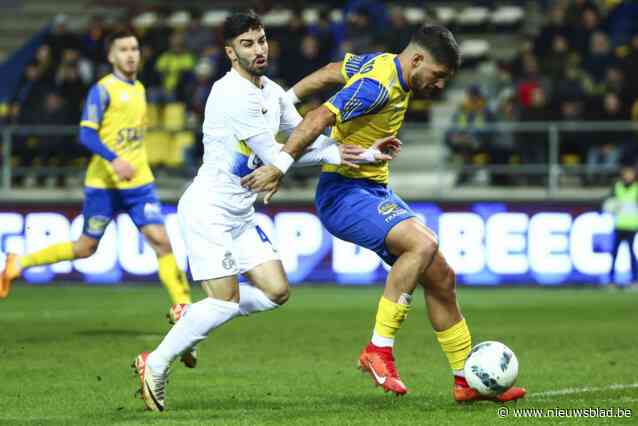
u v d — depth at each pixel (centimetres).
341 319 4088
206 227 2131
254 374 2717
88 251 3519
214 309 2117
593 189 5734
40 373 2705
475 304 4666
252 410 2158
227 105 2106
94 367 2811
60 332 3597
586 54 6400
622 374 2711
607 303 4703
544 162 5753
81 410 2173
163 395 2147
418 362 2961
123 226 5475
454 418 2030
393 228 2164
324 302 4750
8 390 2441
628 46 6284
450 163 5900
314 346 3309
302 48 6419
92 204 3450
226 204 2148
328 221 2261
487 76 7456
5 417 2088
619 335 3584
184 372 2752
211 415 2089
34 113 6291
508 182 5841
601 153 5731
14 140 6091
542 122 5922
